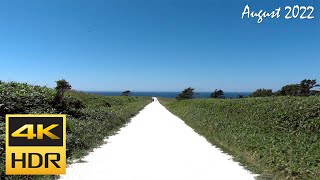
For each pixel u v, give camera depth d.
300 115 18.91
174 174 11.23
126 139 18.59
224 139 17.33
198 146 16.53
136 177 10.83
